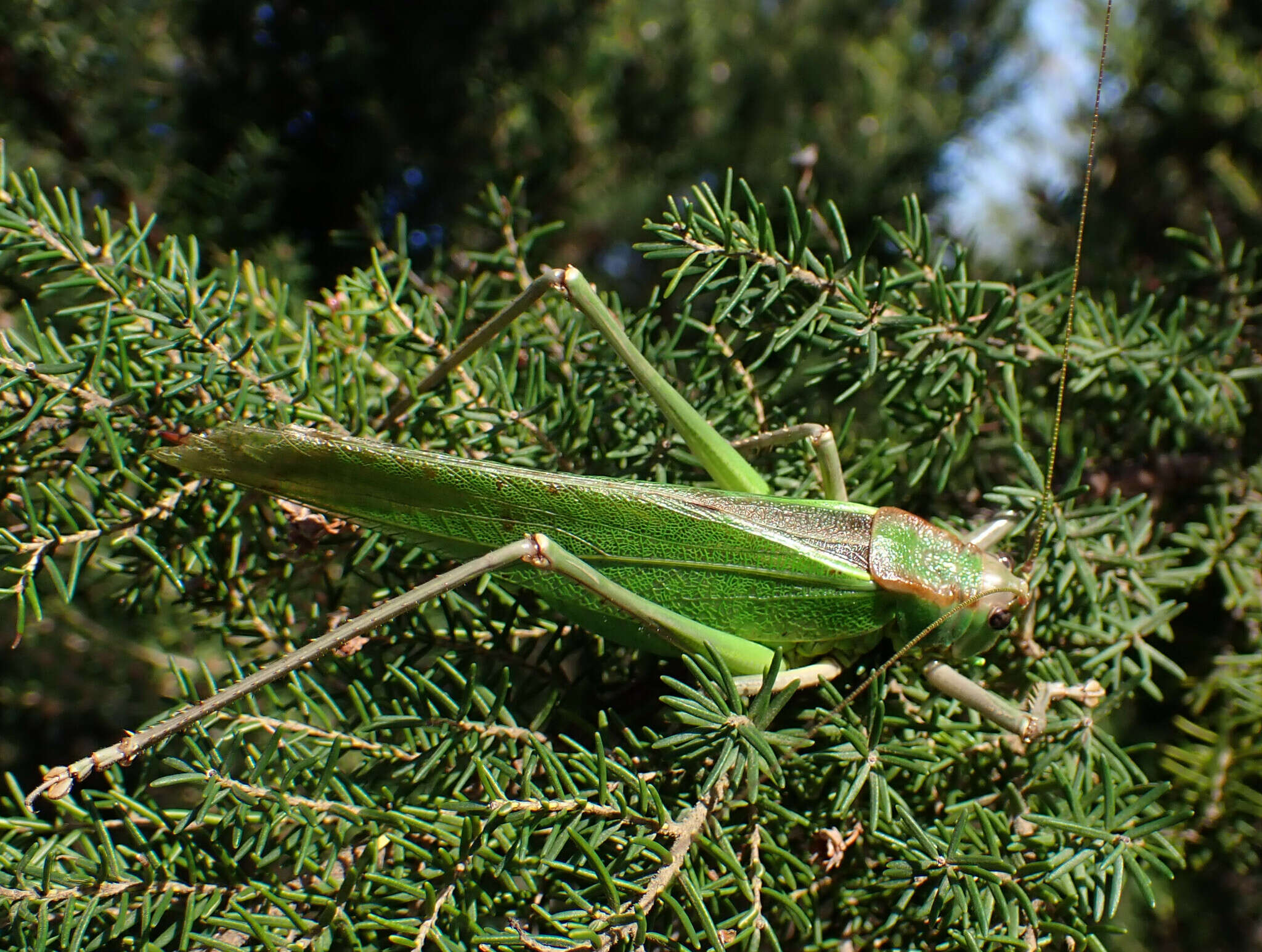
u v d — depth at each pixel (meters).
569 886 0.09
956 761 0.10
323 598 0.11
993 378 0.11
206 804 0.09
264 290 0.11
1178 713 0.12
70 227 0.10
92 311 0.10
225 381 0.10
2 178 0.10
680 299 0.15
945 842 0.09
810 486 0.11
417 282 0.12
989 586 0.10
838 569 0.10
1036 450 0.12
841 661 0.11
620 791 0.09
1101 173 0.15
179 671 0.09
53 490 0.10
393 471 0.10
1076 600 0.11
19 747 0.14
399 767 0.09
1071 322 0.10
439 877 0.09
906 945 0.09
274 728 0.09
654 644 0.10
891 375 0.11
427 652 0.10
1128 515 0.11
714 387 0.11
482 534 0.10
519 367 0.11
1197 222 0.14
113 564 0.10
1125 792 0.09
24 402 0.10
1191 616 0.12
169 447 0.10
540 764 0.10
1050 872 0.09
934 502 0.12
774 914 0.10
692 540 0.10
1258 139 0.14
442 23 0.15
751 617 0.10
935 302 0.10
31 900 0.09
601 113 0.16
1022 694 0.10
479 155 0.15
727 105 0.18
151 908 0.09
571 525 0.10
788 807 0.10
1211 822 0.11
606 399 0.11
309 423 0.10
